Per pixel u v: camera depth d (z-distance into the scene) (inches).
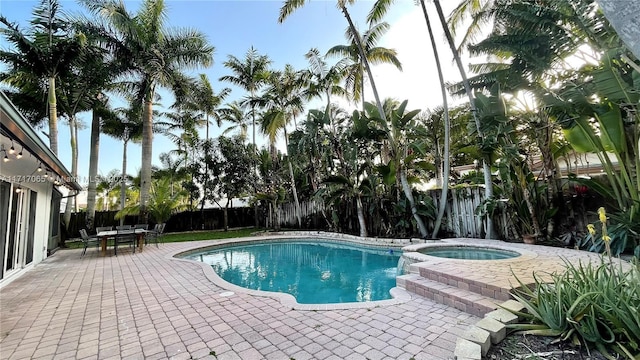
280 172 644.1
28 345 113.5
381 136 399.5
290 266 319.6
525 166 302.0
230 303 158.1
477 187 359.3
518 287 133.6
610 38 188.2
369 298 205.9
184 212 686.5
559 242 270.2
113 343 113.8
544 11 219.8
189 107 628.7
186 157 760.3
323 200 504.4
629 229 198.7
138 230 383.6
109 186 836.0
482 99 300.5
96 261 297.0
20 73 394.3
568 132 256.7
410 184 443.8
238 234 573.6
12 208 238.7
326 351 102.7
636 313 80.9
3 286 203.5
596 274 103.7
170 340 114.9
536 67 249.1
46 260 309.9
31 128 135.9
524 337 96.0
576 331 90.0
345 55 475.8
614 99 192.4
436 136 531.5
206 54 515.8
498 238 328.2
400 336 112.9
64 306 159.0
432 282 168.6
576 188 274.1
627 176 218.7
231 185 650.2
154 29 486.6
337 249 406.6
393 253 350.6
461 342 88.9
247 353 102.8
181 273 234.7
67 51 390.0
